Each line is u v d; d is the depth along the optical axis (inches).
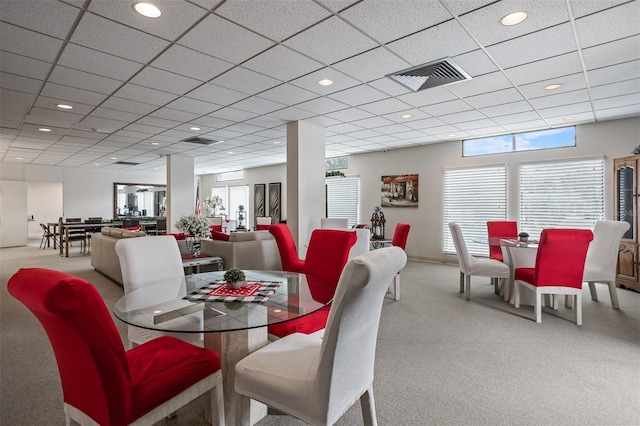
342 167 344.2
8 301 165.9
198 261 176.1
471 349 111.4
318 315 90.6
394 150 305.6
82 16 90.9
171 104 170.6
